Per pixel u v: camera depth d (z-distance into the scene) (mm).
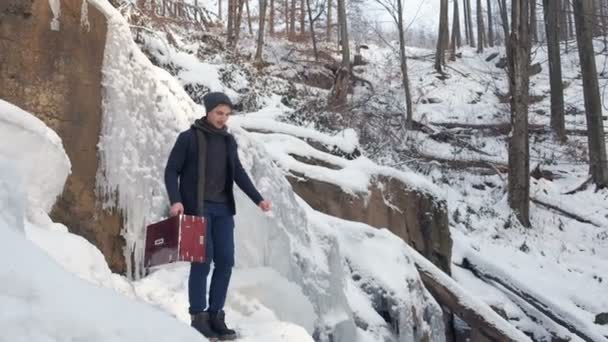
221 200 4625
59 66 5652
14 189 3172
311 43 29484
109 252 5773
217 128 4641
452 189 17047
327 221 8211
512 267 13094
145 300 5137
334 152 10008
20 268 2479
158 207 6145
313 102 13930
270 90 14711
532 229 15719
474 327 8602
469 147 20453
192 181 4520
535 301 10797
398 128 19375
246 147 6969
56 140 4812
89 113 5793
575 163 20594
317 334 6668
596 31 30844
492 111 25766
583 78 18969
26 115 4707
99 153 5812
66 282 2613
